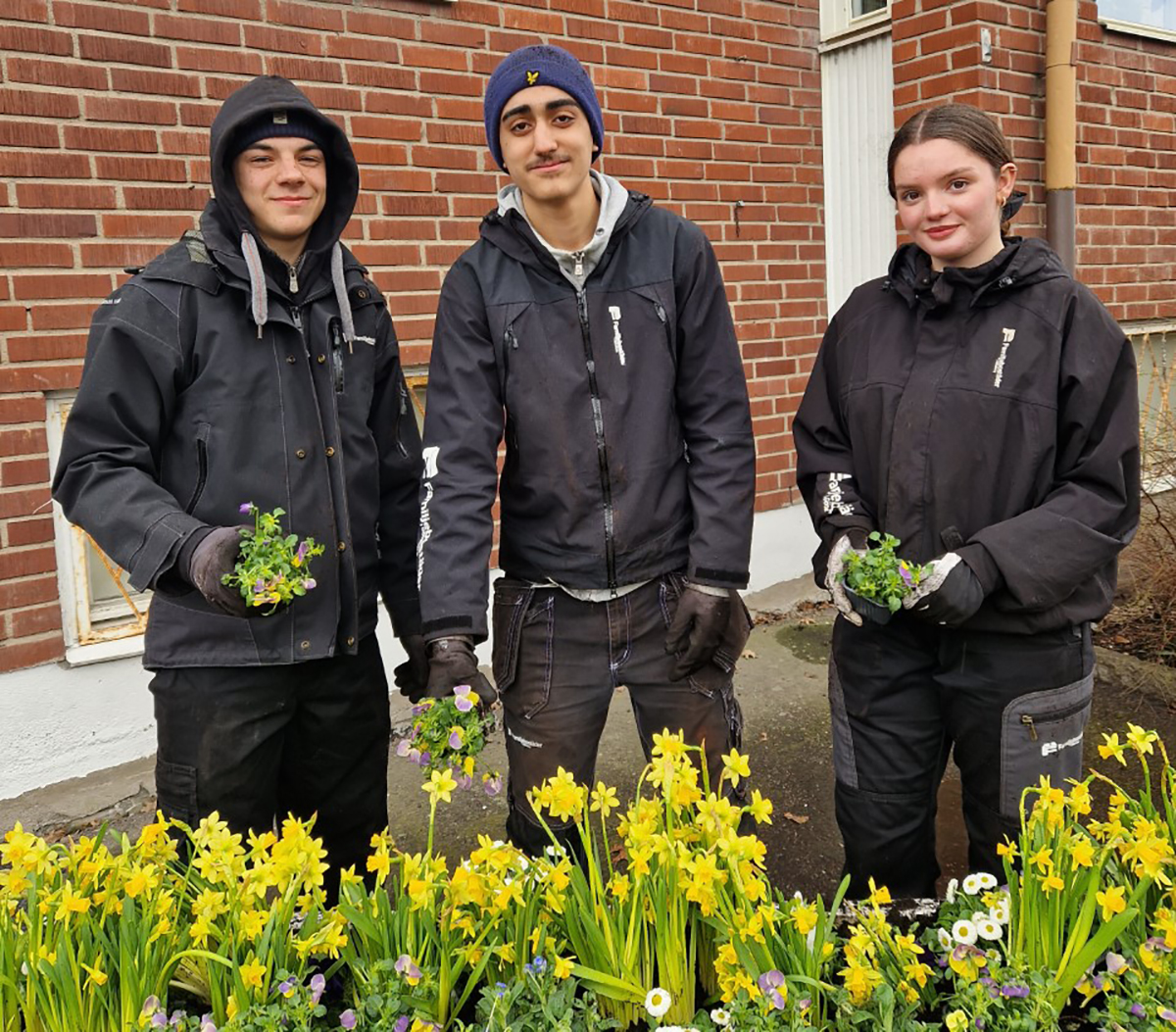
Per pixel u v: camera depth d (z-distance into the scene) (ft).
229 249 6.09
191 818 6.47
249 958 4.67
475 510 6.34
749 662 13.75
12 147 9.71
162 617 6.37
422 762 5.43
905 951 4.88
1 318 9.83
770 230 15.71
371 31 11.71
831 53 15.98
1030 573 6.06
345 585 6.59
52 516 10.36
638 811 5.09
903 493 6.56
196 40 10.60
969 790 6.86
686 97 14.52
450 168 12.49
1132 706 11.73
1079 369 6.14
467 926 4.78
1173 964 4.69
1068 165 14.94
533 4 12.93
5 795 10.32
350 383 6.66
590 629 6.73
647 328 6.52
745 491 6.69
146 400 5.99
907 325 6.75
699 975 5.23
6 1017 4.54
